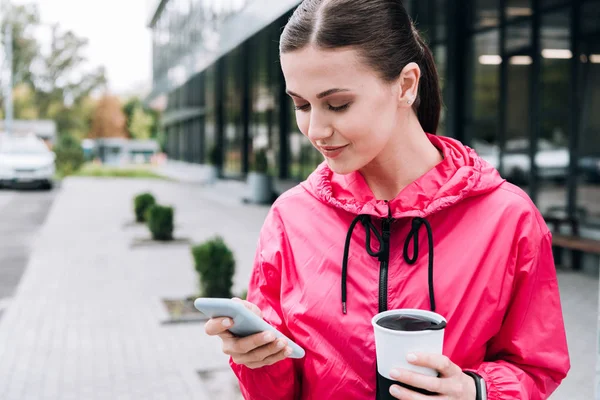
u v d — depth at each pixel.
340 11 1.21
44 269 9.29
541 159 9.29
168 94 35.34
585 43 8.49
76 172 38.78
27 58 63.56
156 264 9.70
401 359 1.15
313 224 1.48
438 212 1.38
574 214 8.77
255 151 21.86
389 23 1.26
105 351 5.52
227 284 7.05
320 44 1.20
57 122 65.00
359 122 1.24
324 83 1.22
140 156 65.12
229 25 14.52
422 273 1.35
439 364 1.12
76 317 6.62
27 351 5.50
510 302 1.37
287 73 1.26
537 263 1.36
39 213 17.22
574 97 8.65
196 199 21.28
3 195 22.75
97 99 68.44
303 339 1.42
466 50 10.84
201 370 5.04
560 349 1.37
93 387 4.67
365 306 1.37
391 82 1.26
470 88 10.80
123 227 14.14
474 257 1.34
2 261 10.19
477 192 1.36
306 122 1.30
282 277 1.49
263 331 1.27
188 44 28.53
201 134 32.88
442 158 1.46
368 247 1.38
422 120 1.52
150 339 5.87
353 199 1.42
